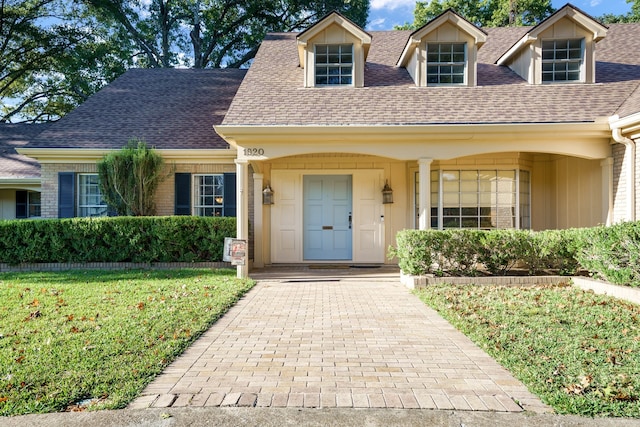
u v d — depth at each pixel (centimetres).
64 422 259
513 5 1823
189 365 358
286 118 828
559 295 616
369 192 1097
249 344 418
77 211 1072
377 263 1090
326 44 957
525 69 951
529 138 805
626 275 602
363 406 281
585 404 276
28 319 486
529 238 755
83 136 1086
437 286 712
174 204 1075
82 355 368
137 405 282
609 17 2195
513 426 255
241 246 824
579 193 933
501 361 358
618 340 405
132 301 583
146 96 1297
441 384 318
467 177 991
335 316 535
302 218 1109
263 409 276
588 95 861
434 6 2158
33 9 1938
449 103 867
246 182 844
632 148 751
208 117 1199
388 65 1086
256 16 2403
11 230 951
